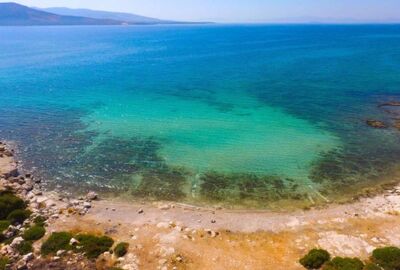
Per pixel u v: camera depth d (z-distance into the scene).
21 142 49.06
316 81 88.12
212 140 48.97
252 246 26.11
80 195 35.44
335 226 28.52
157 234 27.44
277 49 173.88
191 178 38.38
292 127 53.94
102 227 28.66
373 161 41.53
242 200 33.91
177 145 47.34
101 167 41.31
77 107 67.06
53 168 41.16
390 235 26.75
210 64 123.94
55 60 137.88
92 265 23.28
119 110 64.75
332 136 49.78
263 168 40.28
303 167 40.38
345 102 67.62
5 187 34.81
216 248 25.77
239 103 68.88
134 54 161.88
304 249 25.47
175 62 130.75
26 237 26.50
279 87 82.50
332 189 35.50
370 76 92.31
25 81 92.44
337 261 22.94
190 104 68.50
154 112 63.12
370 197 33.62
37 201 33.09
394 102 65.75
